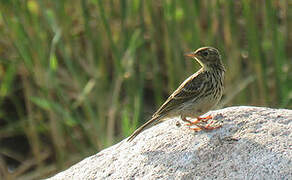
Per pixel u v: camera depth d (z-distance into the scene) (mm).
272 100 14242
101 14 13180
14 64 14703
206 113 9734
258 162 7699
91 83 14414
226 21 14172
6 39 14531
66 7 14898
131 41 14125
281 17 15898
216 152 8102
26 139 15773
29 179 14516
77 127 14828
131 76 13938
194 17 13797
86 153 14070
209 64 9516
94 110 15000
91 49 14352
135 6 14398
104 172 8461
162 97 15805
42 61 13484
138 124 13562
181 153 8281
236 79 14281
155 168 8172
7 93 15266
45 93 13492
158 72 15055
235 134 8375
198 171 7910
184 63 14266
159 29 15359
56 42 13148
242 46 15422
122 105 14797
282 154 7730
